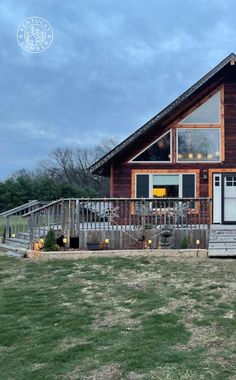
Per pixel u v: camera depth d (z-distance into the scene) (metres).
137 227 13.63
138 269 10.71
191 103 18.23
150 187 18.08
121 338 5.81
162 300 7.72
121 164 18.14
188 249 12.78
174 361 4.92
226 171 18.02
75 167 70.06
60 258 12.64
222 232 13.55
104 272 10.55
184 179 18.09
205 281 9.15
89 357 5.18
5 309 7.55
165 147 18.17
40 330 6.35
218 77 18.23
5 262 12.49
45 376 4.68
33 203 17.25
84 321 6.68
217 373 4.57
